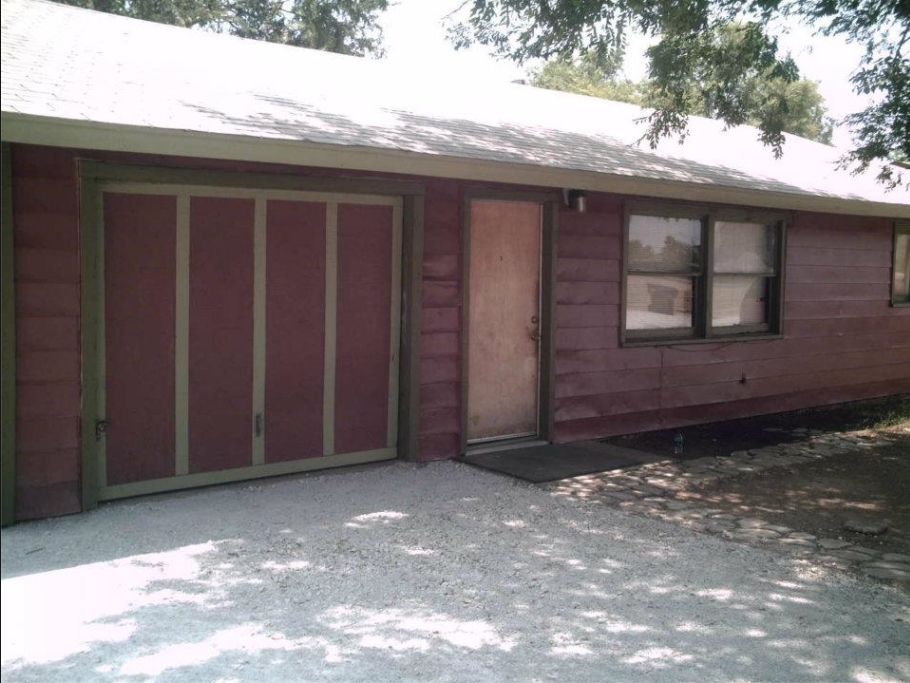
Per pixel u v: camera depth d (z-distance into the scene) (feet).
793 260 33.55
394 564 15.60
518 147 23.21
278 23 78.69
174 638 12.39
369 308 22.30
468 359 24.23
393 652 12.16
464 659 12.02
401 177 22.17
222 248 19.81
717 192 26.78
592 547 16.93
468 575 15.19
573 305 26.48
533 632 12.96
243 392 20.36
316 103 22.33
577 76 71.92
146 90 18.75
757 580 15.40
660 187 25.22
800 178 32.91
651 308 29.19
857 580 15.52
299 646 12.25
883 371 37.93
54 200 17.20
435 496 20.12
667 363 29.40
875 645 12.82
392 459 23.16
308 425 21.49
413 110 25.20
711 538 17.79
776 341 33.27
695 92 24.52
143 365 18.93
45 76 17.74
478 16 23.68
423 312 22.97
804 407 34.55
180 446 19.56
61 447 17.62
